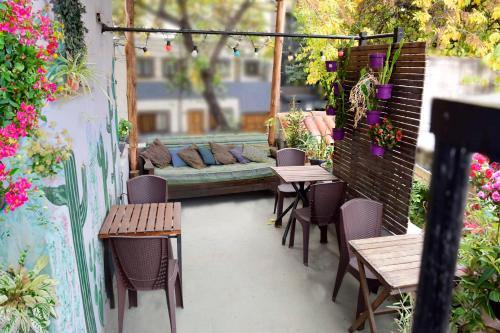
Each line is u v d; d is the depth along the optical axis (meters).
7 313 1.53
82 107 2.52
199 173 5.61
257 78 9.27
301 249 4.32
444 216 0.44
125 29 3.67
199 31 4.07
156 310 3.22
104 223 3.08
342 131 4.34
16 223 1.66
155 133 8.88
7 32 1.40
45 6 1.66
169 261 3.03
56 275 1.75
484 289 2.23
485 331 2.18
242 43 8.80
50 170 1.65
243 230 4.80
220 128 9.34
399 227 3.53
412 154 3.29
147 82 8.53
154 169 5.56
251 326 3.03
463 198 0.43
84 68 2.15
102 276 2.99
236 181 5.84
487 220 2.42
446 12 6.09
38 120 1.61
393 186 3.58
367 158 3.99
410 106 3.24
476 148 0.38
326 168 5.27
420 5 6.19
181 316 3.14
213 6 8.53
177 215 3.30
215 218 5.16
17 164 1.58
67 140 1.78
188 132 9.09
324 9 6.77
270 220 5.11
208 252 4.21
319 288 3.56
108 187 3.52
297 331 2.98
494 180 2.43
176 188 5.60
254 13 8.74
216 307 3.26
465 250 2.29
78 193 2.26
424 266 0.49
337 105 4.33
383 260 2.59
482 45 5.74
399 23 6.98
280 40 6.23
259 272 3.82
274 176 5.97
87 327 2.31
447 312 0.48
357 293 3.49
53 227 1.74
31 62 1.46
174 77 8.69
